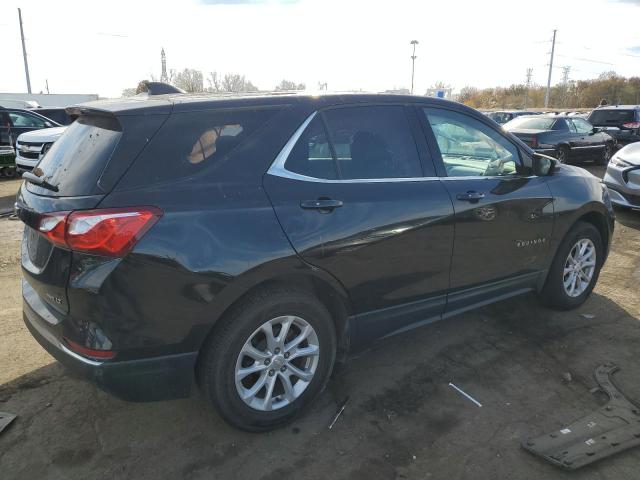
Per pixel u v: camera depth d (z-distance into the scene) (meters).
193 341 2.44
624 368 3.42
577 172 4.25
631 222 7.50
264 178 2.62
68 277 2.26
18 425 2.81
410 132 3.22
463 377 3.33
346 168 2.91
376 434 2.77
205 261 2.37
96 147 2.44
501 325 4.07
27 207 2.48
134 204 2.27
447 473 2.48
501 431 2.79
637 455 2.58
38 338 2.57
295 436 2.76
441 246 3.20
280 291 2.63
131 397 2.40
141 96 2.95
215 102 2.62
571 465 2.47
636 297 4.63
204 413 2.95
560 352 3.64
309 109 2.85
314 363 2.83
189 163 2.46
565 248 4.07
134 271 2.25
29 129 13.27
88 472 2.48
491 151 3.62
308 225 2.65
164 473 2.48
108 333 2.27
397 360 3.55
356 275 2.87
